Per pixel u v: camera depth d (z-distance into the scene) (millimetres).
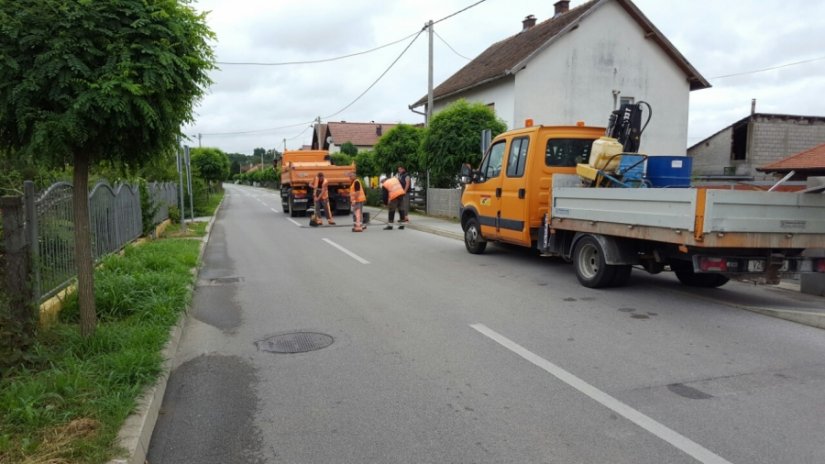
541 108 21156
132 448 3262
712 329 6016
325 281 9055
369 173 36031
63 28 3922
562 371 4789
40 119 3982
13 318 4484
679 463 3270
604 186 8398
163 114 4445
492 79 21641
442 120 19594
